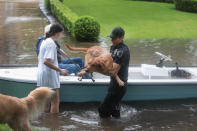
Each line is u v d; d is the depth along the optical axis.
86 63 6.01
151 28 16.94
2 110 4.62
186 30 16.75
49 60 6.24
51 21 18.23
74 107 7.18
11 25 16.81
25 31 15.49
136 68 8.36
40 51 6.40
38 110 4.98
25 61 10.78
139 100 7.35
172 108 7.27
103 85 7.07
